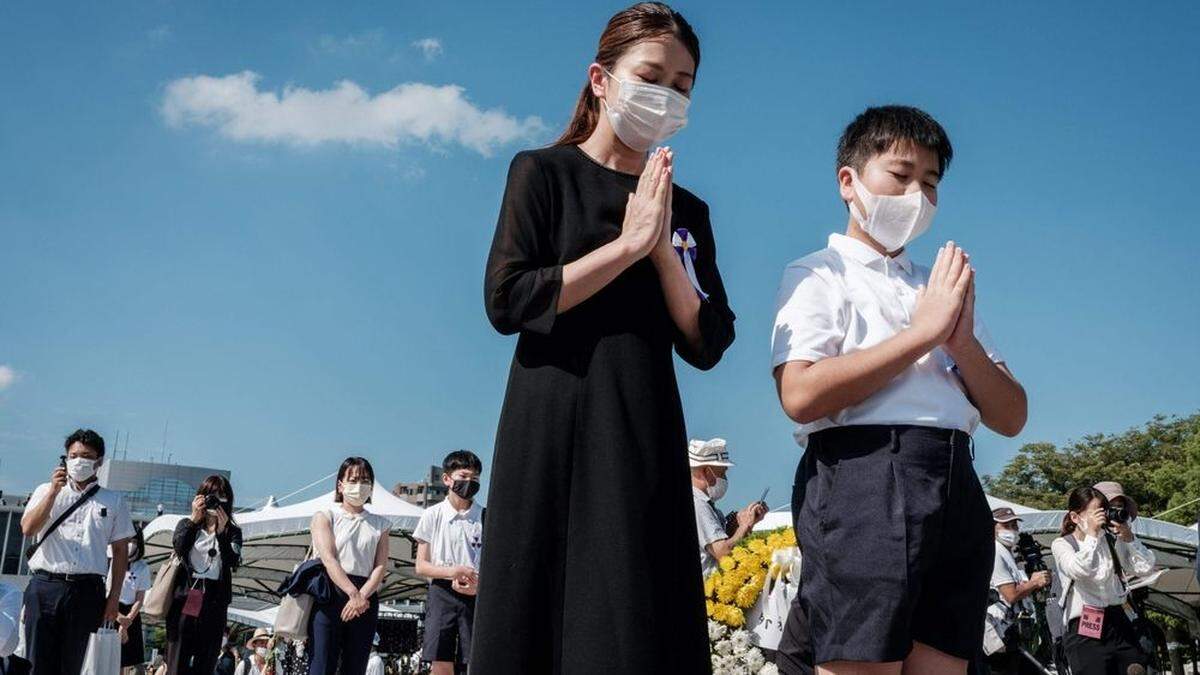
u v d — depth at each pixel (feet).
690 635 7.86
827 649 8.73
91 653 29.86
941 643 8.77
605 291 8.34
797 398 8.97
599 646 7.57
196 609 31.12
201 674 31.53
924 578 8.80
